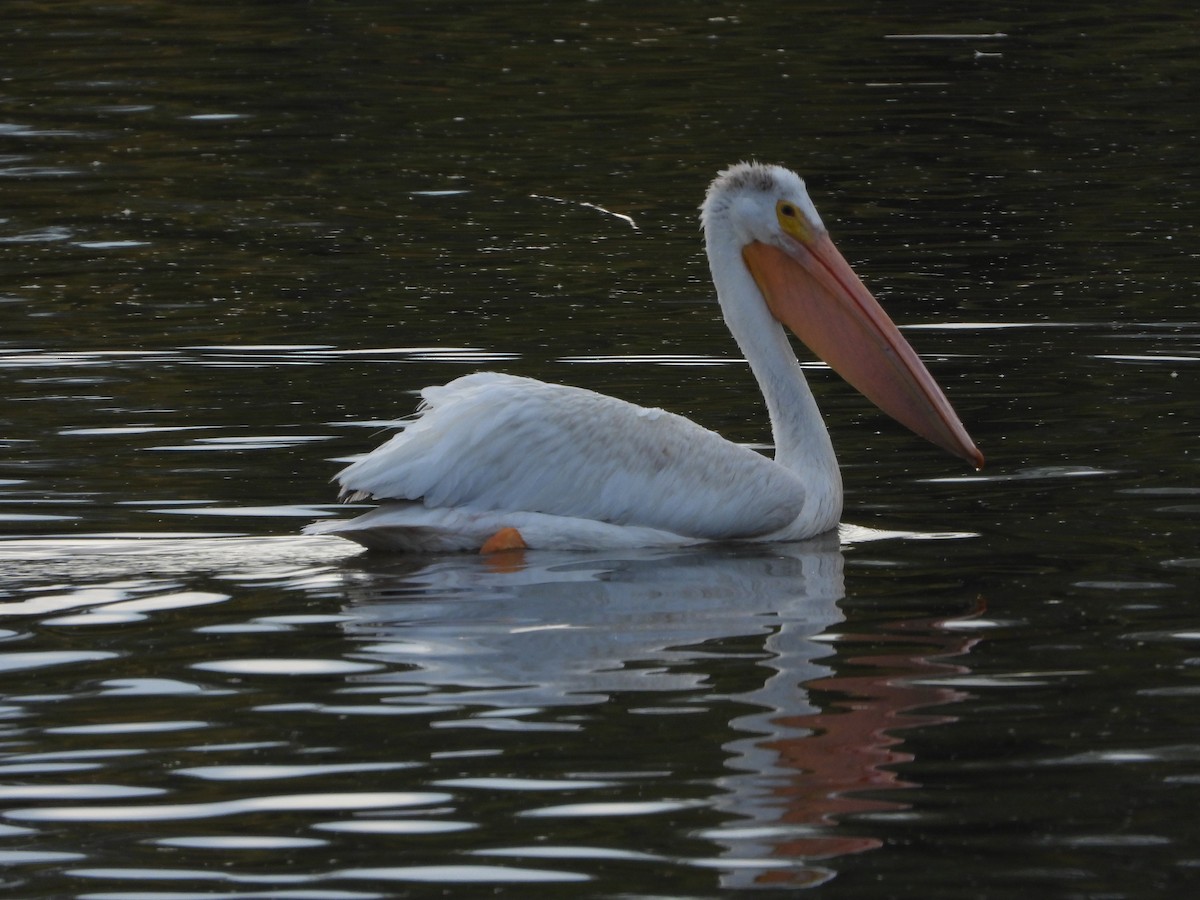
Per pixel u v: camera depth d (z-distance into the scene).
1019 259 20.77
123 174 25.97
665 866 7.36
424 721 8.84
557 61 33.41
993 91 30.72
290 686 9.33
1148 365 16.31
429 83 31.78
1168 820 7.70
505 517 11.96
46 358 17.03
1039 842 7.48
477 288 19.88
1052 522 12.19
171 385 16.05
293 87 31.55
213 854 7.52
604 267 20.83
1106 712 8.84
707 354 17.11
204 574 11.31
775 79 31.84
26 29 36.44
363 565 11.59
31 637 10.12
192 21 37.06
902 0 38.88
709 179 25.30
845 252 21.41
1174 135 27.41
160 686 9.34
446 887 7.21
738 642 9.98
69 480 13.27
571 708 9.00
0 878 7.34
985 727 8.71
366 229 22.86
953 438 13.15
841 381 16.78
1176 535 11.74
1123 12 37.38
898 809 7.84
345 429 14.60
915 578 11.16
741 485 12.30
